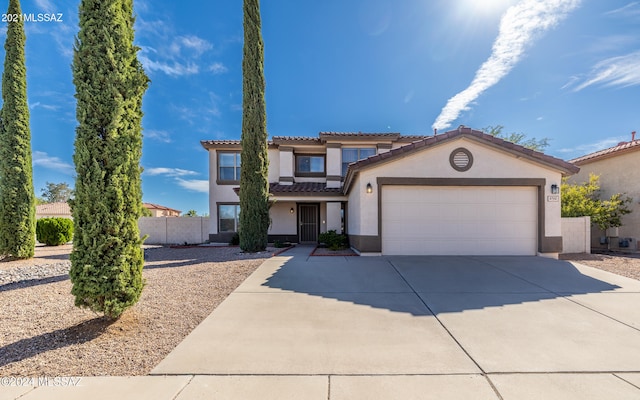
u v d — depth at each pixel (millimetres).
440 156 11312
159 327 4645
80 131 4469
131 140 4777
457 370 3381
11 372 3324
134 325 4691
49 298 6148
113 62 4559
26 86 11289
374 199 11344
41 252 14039
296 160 19625
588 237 12680
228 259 11148
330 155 18438
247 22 13758
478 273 8312
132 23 5000
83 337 4242
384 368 3430
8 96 10898
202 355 3736
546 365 3482
